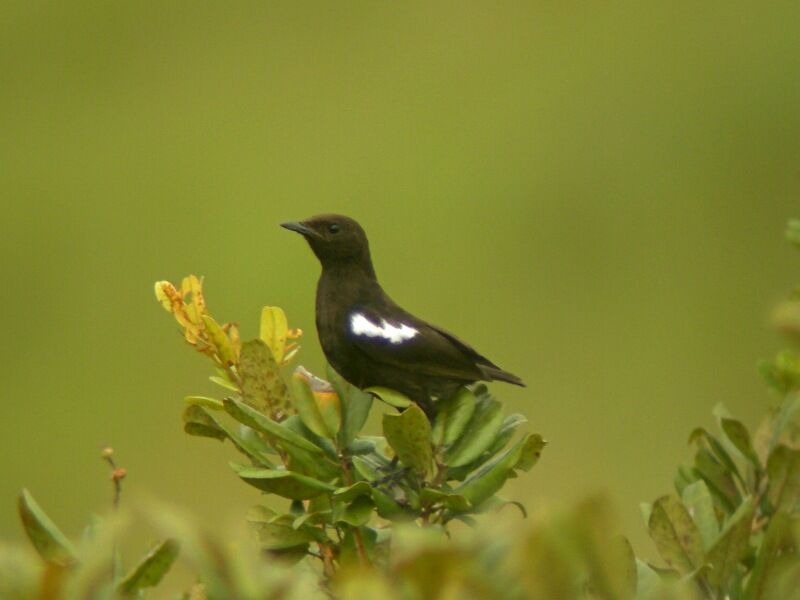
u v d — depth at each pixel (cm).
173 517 557
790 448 805
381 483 812
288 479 809
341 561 809
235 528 584
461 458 813
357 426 813
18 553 538
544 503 547
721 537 780
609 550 561
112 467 799
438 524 811
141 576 679
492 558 552
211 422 813
